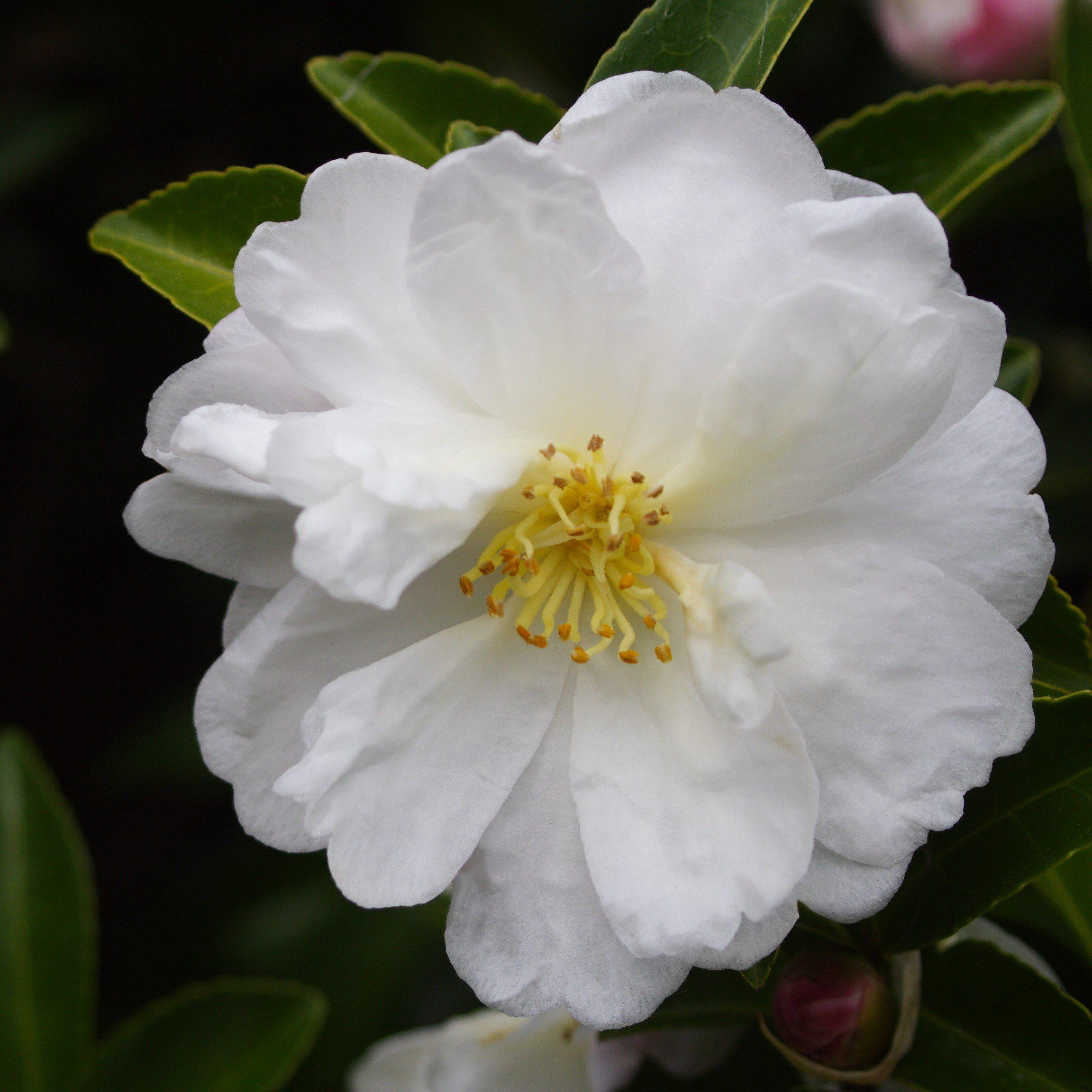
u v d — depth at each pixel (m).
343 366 0.32
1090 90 0.39
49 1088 0.40
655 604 0.33
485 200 0.32
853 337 0.32
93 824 0.57
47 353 0.55
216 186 0.36
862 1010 0.34
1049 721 0.34
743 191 0.32
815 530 0.33
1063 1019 0.34
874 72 0.46
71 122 0.48
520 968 0.33
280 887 0.45
